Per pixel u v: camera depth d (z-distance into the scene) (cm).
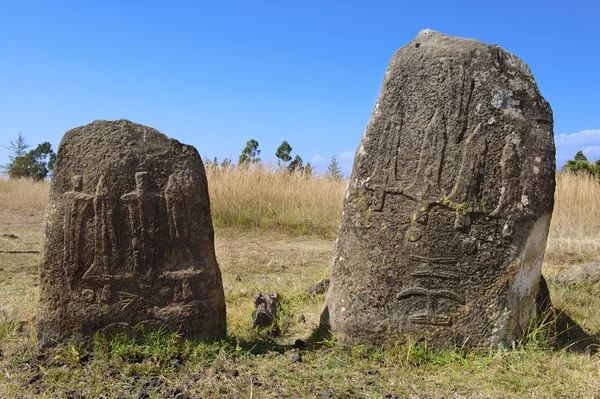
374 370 316
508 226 331
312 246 832
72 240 328
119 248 330
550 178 336
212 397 277
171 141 341
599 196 913
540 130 336
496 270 333
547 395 278
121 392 280
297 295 509
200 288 339
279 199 1039
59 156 334
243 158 1126
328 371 312
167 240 335
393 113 345
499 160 333
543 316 362
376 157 347
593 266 534
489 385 292
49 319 329
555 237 789
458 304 335
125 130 336
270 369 313
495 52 340
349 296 347
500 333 333
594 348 349
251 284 568
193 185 340
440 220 334
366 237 345
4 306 404
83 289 329
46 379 293
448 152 336
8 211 1289
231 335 370
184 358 321
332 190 1072
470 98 336
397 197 340
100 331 328
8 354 324
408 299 338
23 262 655
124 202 330
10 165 2877
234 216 992
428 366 321
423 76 342
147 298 331
